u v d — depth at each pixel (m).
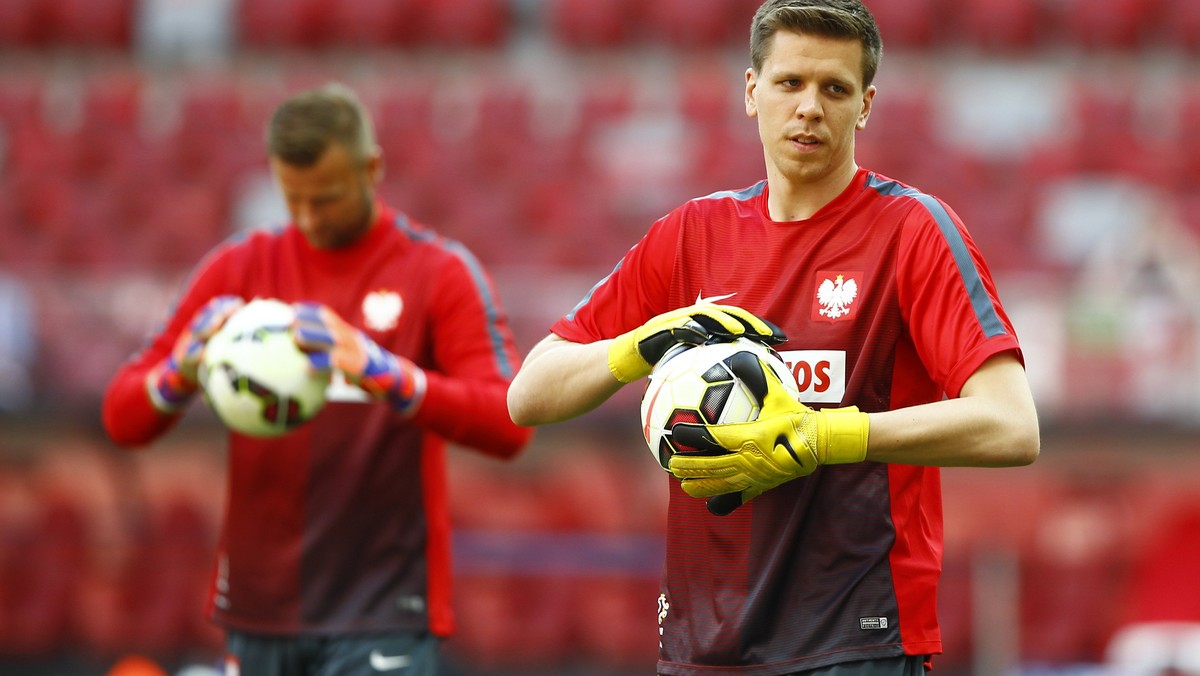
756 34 10.55
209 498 34.91
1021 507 34.00
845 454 9.68
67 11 58.53
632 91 53.34
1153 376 33.75
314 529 15.39
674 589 10.98
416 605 15.41
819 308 10.62
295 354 14.82
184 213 48.00
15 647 32.12
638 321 11.56
